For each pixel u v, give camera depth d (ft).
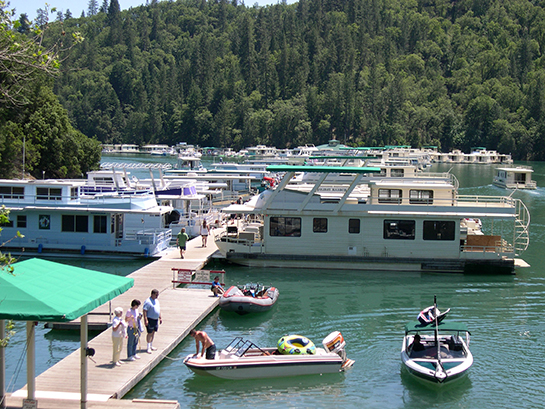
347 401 55.88
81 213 114.11
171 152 655.35
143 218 129.80
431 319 63.57
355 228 108.58
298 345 63.57
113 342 58.65
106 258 114.93
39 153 226.17
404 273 107.24
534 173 428.97
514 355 67.72
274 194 108.37
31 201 115.24
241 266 111.55
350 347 70.03
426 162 497.87
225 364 58.95
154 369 61.93
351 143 645.51
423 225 107.65
